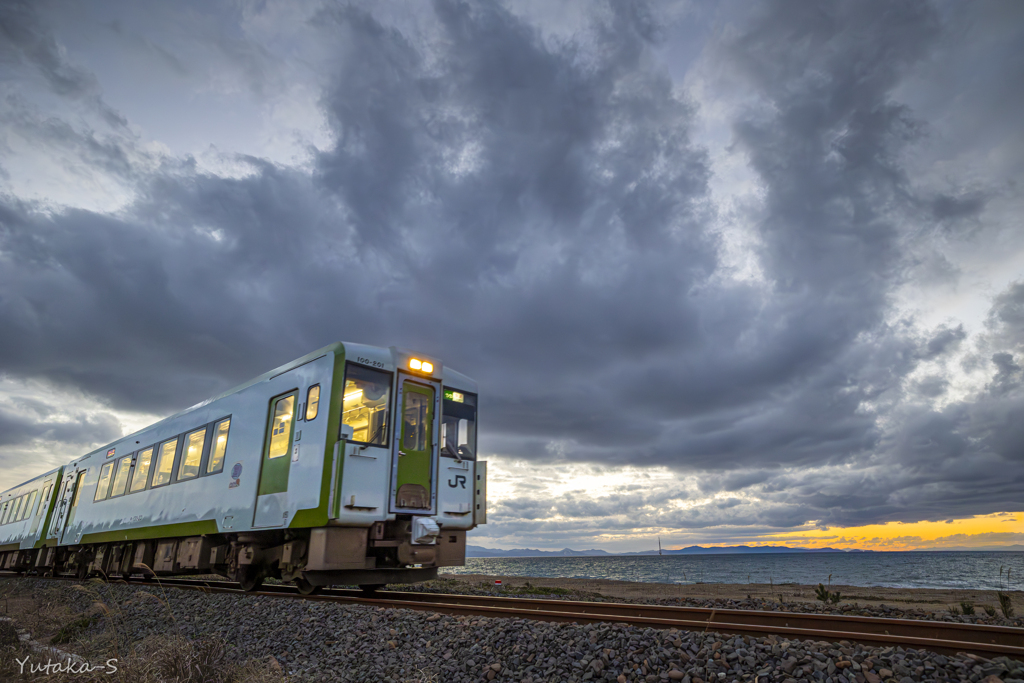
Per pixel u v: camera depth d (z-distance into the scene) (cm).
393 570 1031
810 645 471
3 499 2641
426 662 563
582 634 552
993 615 1036
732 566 19238
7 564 2412
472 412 1125
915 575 8288
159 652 580
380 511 918
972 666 419
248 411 1118
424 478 1002
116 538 1482
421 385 1043
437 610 802
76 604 1137
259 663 578
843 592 2373
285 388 1041
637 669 476
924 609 1310
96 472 1759
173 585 1270
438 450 1033
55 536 1889
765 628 564
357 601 910
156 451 1431
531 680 491
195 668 553
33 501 2230
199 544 1168
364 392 961
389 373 1003
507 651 547
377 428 962
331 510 862
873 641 510
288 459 973
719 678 444
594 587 2312
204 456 1214
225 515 1082
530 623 600
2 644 656
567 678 484
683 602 1268
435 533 941
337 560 875
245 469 1067
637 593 1984
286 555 962
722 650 484
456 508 1038
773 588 2520
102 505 1630
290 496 941
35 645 697
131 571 1462
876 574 9119
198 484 1197
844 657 445
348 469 890
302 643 673
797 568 15838
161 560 1296
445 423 1073
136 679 531
